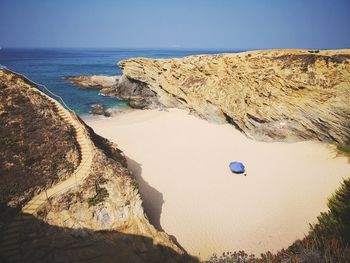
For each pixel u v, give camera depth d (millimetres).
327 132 27547
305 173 23875
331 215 13508
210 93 37875
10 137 17312
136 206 16797
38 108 20234
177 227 18703
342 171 23000
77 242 14461
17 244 13070
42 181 16094
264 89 31750
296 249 10945
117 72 93812
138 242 15531
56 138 18781
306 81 28266
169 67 44656
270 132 31078
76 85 62656
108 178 16984
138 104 46281
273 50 36719
